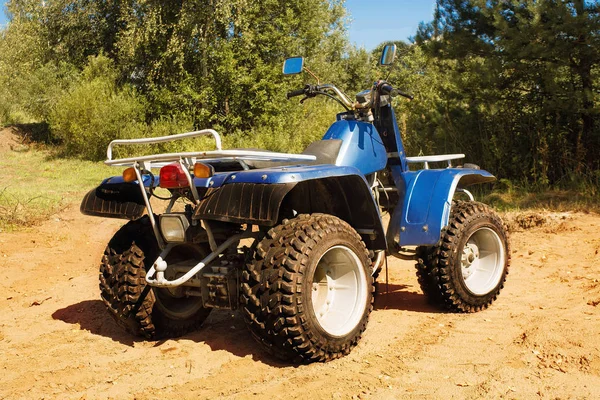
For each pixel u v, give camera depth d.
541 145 11.17
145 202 3.88
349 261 3.83
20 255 7.45
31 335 4.52
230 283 3.75
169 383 3.43
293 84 19.97
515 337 4.08
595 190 10.18
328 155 4.28
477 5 10.93
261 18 19.64
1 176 14.48
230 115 19.56
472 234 4.83
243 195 3.45
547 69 10.20
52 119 18.91
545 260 6.73
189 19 19.12
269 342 3.51
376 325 4.47
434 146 12.64
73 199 10.88
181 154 3.55
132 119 18.80
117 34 20.69
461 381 3.33
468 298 4.75
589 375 3.35
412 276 6.33
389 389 3.23
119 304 4.12
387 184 4.90
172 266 4.13
